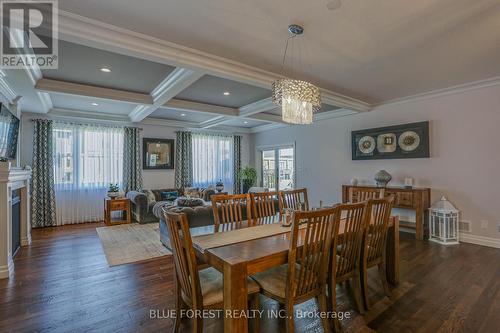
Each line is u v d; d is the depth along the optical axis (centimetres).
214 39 270
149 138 705
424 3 210
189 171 764
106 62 332
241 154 872
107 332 200
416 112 480
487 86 398
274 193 338
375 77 381
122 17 230
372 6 214
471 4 212
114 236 474
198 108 541
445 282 279
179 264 179
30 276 302
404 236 461
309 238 192
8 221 304
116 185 626
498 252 371
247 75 342
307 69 349
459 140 429
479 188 410
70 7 215
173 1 208
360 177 569
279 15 227
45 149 561
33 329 203
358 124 573
